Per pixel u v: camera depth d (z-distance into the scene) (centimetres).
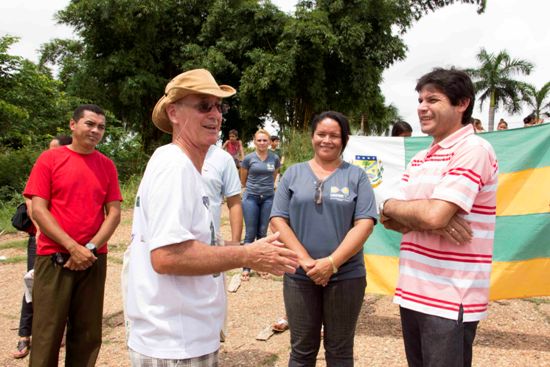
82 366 351
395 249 474
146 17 2131
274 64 1997
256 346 427
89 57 2233
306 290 296
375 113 2677
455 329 229
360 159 495
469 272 232
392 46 2223
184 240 180
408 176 269
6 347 446
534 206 425
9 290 616
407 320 252
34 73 1551
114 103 2255
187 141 204
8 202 1241
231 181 388
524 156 433
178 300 188
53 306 334
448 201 224
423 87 250
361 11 2097
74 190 351
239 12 2142
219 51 2159
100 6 2052
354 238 290
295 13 2061
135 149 1697
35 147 1556
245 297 561
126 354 423
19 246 855
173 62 2259
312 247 298
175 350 186
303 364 302
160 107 219
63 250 339
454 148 240
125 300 203
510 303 517
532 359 382
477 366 371
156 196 184
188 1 2253
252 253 189
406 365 377
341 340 296
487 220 237
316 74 2103
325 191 302
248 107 2169
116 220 373
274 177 655
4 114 1426
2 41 1473
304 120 2205
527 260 425
